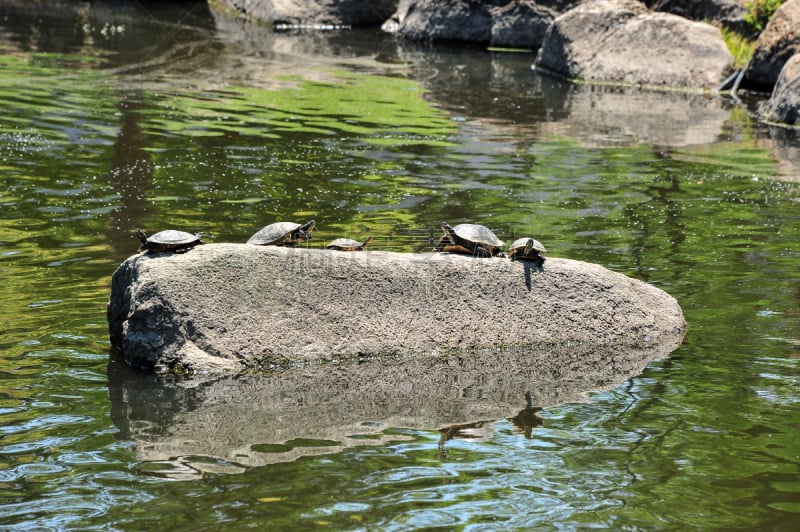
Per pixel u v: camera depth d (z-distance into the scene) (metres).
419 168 12.59
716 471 5.16
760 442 5.53
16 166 11.84
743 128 15.96
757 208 11.27
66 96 15.99
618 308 7.46
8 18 24.55
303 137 14.10
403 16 26.94
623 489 4.94
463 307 7.24
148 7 28.17
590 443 5.51
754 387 6.38
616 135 15.10
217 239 9.34
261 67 19.77
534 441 5.53
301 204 10.78
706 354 7.01
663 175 12.73
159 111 15.27
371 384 6.48
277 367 6.74
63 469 5.04
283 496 4.78
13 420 5.62
